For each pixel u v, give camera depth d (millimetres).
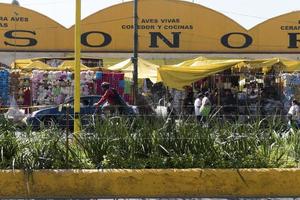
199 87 21688
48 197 7797
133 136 8398
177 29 32562
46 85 21438
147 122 8703
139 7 32469
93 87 22125
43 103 21375
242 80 20688
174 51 32562
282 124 9195
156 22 32562
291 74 20109
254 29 32719
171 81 20641
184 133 8406
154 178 7852
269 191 7906
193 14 32625
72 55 32344
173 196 7844
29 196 7805
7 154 8188
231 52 32812
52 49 32406
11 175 7793
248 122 8906
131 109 12773
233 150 8305
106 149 8336
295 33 32719
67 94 21516
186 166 8102
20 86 21250
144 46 32500
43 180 7832
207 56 32719
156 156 8211
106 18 32438
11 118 9438
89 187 7855
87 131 8609
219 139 8414
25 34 32375
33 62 24656
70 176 7844
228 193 7883
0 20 32188
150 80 23578
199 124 8586
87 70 22484
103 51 32469
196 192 7871
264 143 8445
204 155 8219
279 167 8172
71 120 9680
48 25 32406
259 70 20562
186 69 20562
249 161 8164
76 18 9828
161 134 8414
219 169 7949
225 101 20297
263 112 18031
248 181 7887
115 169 7977
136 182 7852
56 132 8508
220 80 20797
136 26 23812
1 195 7773
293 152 8531
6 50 32281
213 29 32719
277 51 32750
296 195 7895
